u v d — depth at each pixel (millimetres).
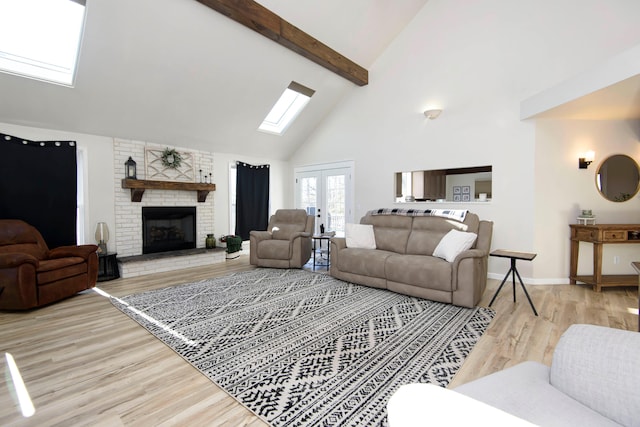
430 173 6297
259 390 1764
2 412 1602
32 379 1890
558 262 3986
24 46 3410
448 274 3090
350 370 1956
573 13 3664
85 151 4383
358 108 5727
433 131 4781
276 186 6965
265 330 2570
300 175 6852
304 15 4047
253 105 5160
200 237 5691
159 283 4070
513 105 4059
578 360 1027
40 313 3004
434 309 3031
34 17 3219
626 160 3885
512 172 4078
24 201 3828
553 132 3912
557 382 1060
